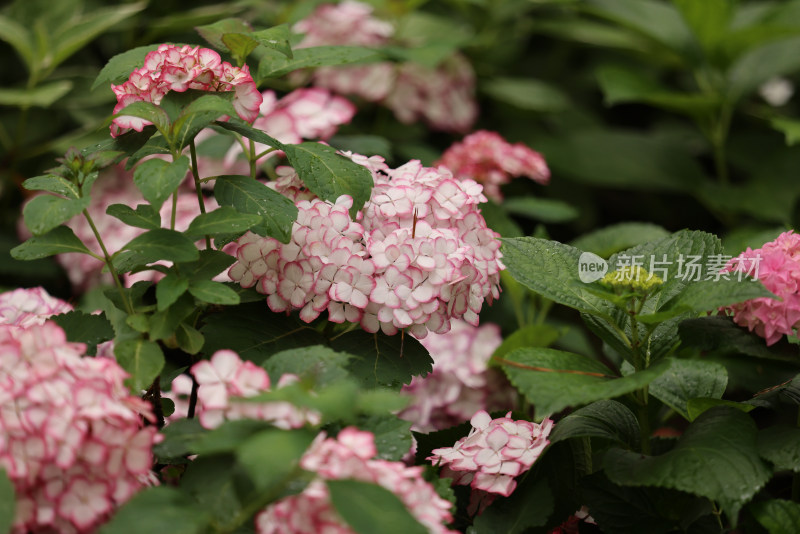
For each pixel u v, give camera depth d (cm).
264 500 122
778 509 156
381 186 184
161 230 153
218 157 243
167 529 118
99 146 171
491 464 164
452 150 288
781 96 446
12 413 125
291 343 170
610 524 166
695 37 379
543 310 256
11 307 187
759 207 360
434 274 164
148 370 149
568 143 392
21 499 126
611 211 427
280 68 191
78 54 347
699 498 164
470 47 385
